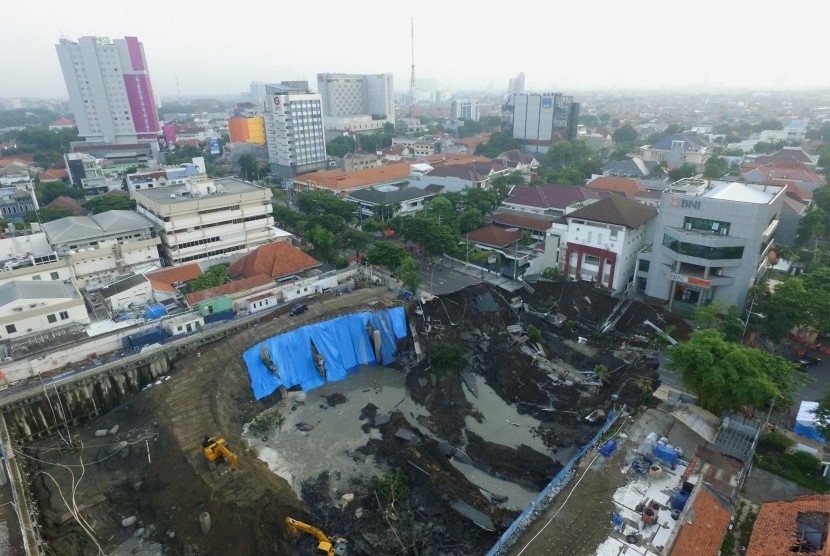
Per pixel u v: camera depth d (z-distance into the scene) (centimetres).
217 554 4703
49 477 5794
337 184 16375
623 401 6369
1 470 5672
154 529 5141
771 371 5438
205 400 6700
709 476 4781
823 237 11806
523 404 6806
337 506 5316
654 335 7694
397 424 6556
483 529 4819
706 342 5688
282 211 13200
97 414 7081
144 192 11181
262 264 9794
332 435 6481
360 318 8162
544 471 5616
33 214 13550
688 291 8412
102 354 7444
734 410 5591
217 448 5584
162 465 5706
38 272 8388
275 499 5166
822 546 3228
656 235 8438
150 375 7462
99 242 9800
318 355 7719
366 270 10169
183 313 8212
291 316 8375
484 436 6284
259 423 6650
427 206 14025
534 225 12106
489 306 8769
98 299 8738
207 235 10369
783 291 7406
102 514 5309
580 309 8744
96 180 17612
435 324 8375
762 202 7556
